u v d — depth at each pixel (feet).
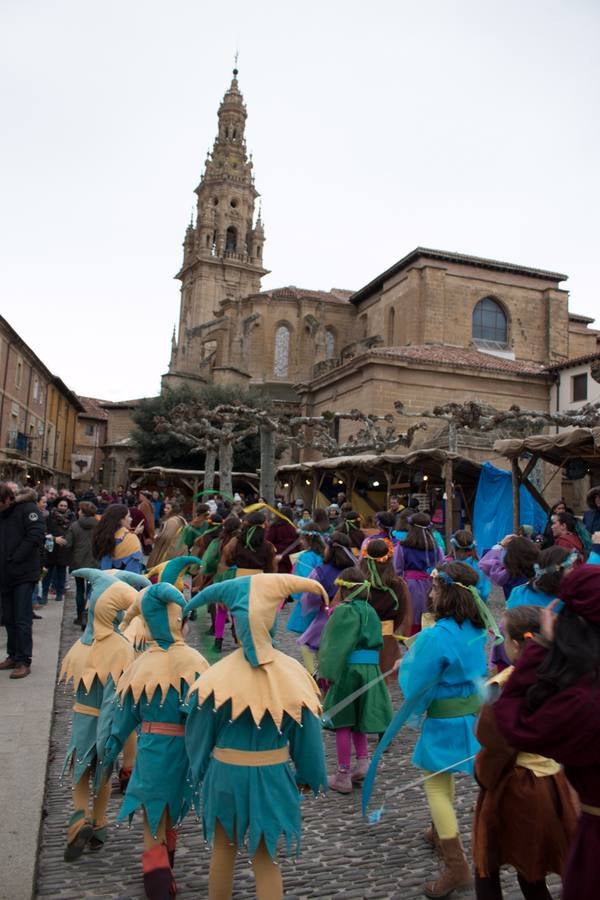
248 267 251.60
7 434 130.21
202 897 11.87
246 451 138.21
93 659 13.82
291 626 23.63
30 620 25.03
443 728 12.82
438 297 145.38
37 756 16.97
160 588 12.23
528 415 59.77
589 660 6.86
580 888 6.91
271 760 10.41
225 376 165.68
